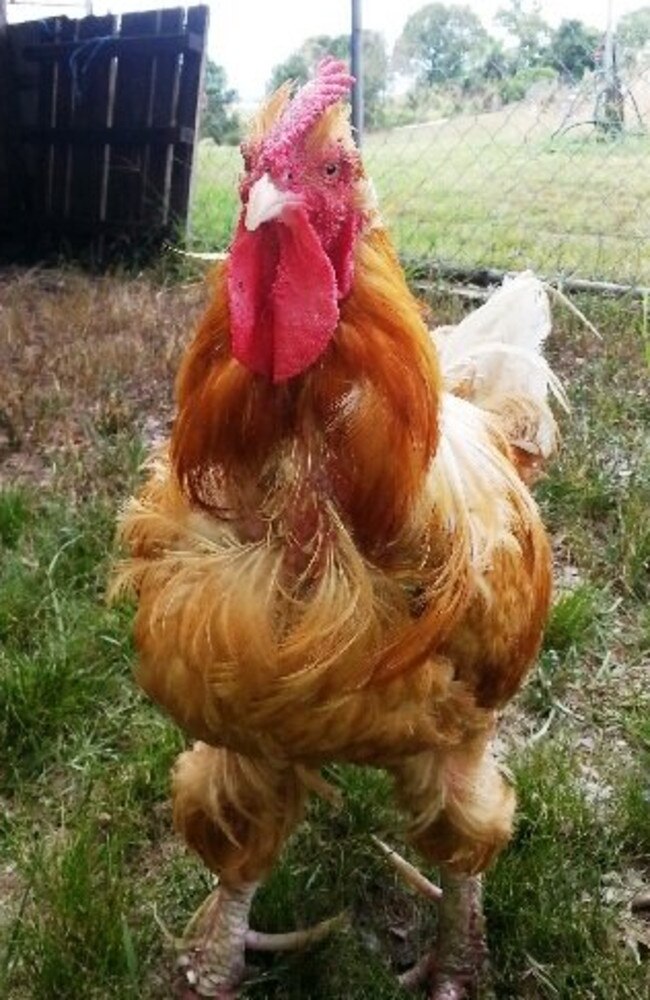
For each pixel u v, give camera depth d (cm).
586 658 106
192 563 57
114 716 95
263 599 54
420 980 76
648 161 251
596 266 199
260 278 52
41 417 147
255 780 66
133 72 243
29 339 182
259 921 79
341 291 52
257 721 57
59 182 262
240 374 54
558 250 205
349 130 53
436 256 208
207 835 69
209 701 57
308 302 51
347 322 52
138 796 89
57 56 256
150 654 59
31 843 84
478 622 60
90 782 88
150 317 189
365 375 52
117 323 188
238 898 73
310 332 51
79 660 98
